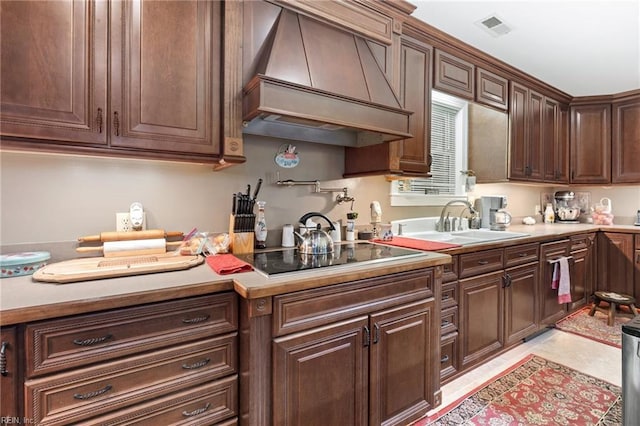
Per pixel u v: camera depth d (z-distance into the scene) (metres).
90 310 0.97
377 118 1.71
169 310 1.11
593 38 2.40
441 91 2.40
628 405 0.95
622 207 3.87
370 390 1.45
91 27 1.22
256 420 1.18
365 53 1.88
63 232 1.44
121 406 1.04
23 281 1.15
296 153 2.07
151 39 1.34
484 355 2.23
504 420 1.71
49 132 1.15
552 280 2.83
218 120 1.49
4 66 1.09
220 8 1.50
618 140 3.56
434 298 1.69
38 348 0.93
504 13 2.10
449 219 2.86
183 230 1.72
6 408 0.90
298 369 1.25
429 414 1.75
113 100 1.26
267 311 1.18
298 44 1.60
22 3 1.11
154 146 1.35
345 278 1.33
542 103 3.36
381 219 2.49
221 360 1.22
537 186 4.07
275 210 2.01
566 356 2.42
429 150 2.31
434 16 2.13
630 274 3.36
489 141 3.13
